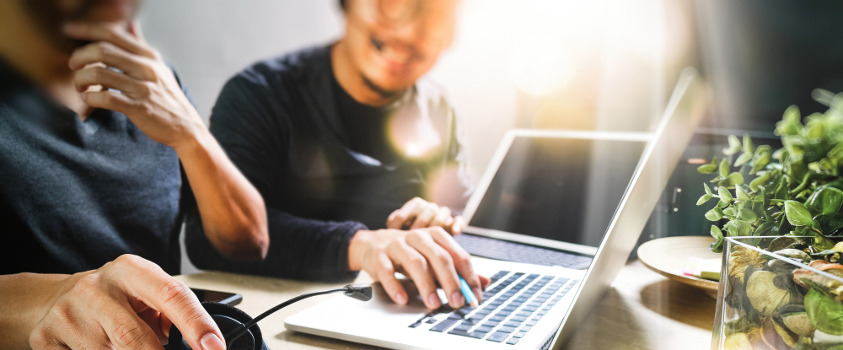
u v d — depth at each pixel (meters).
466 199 1.61
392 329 0.57
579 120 2.11
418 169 1.56
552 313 0.61
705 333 0.58
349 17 1.46
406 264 0.68
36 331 0.47
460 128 1.68
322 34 1.81
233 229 0.94
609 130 2.11
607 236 0.57
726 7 2.11
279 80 1.39
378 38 1.48
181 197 1.11
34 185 0.90
